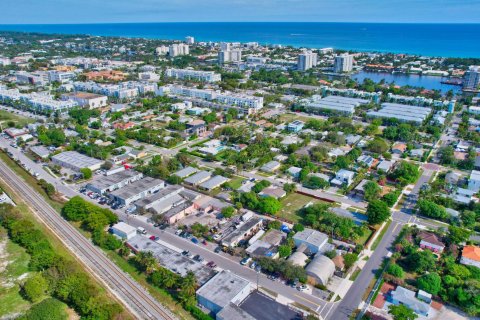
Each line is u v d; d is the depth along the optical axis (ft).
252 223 566.77
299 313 392.68
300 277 442.09
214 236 542.98
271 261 463.42
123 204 636.89
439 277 437.58
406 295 416.05
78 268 462.60
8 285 448.65
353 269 475.72
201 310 401.49
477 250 492.13
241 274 465.88
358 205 639.76
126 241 521.24
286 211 621.31
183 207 604.08
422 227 571.28
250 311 394.52
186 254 505.66
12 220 565.12
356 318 396.37
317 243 509.35
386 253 507.71
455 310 408.46
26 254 507.71
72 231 561.02
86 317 388.78
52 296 430.61
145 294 428.15
